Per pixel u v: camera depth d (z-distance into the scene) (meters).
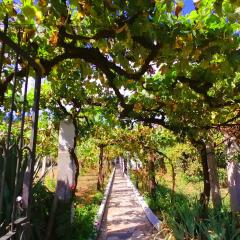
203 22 3.95
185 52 4.09
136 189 21.94
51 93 8.56
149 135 14.96
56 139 13.97
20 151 3.14
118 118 9.19
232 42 4.12
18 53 2.85
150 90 6.39
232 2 3.23
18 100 6.74
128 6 3.57
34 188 6.84
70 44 4.11
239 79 6.66
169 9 3.57
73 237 7.98
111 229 10.80
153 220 11.05
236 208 9.39
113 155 29.12
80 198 17.66
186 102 7.39
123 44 4.26
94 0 3.58
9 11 3.31
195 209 7.34
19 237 3.00
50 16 3.61
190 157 15.81
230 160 9.28
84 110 9.39
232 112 7.93
